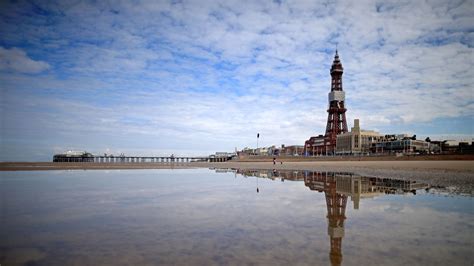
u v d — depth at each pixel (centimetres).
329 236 872
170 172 4672
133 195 1838
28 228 998
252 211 1275
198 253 729
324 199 1620
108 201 1592
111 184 2577
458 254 711
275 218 1130
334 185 2414
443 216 1146
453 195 1736
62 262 676
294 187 2289
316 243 804
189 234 906
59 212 1275
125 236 891
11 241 846
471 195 1734
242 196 1772
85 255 722
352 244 790
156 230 959
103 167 6197
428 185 2298
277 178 3300
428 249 747
